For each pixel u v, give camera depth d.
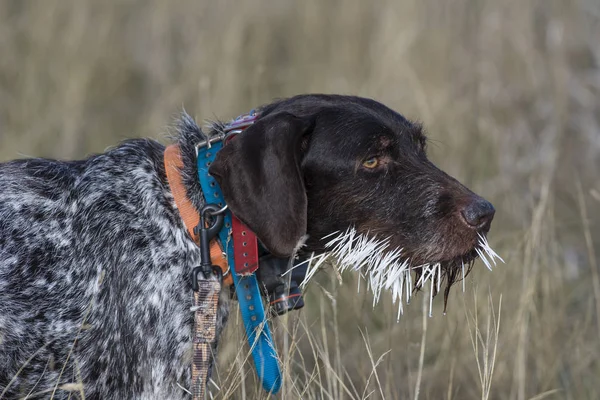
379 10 18.91
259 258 7.95
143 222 7.58
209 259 7.48
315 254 7.99
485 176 15.03
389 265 7.75
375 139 7.65
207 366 7.37
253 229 7.25
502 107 17.25
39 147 16.25
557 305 11.33
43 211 7.68
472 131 16.02
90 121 17.53
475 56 18.36
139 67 19.16
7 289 7.43
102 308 7.45
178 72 18.64
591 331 11.13
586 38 19.27
